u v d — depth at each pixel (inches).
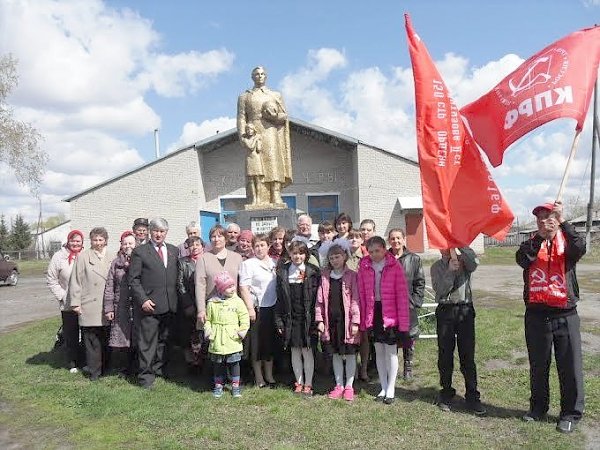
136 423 210.7
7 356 333.1
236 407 226.2
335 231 288.5
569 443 181.0
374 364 279.3
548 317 197.9
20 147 1114.7
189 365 279.3
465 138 218.2
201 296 250.8
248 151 474.3
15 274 945.5
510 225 213.6
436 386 251.0
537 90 206.2
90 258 279.9
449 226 212.1
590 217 1020.5
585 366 267.7
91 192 1083.9
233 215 466.9
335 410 220.4
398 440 188.5
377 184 1034.1
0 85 1103.6
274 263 263.7
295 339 241.1
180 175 1065.5
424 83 216.5
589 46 205.6
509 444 182.7
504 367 275.7
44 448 188.9
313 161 1114.1
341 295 239.1
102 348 289.9
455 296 218.2
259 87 476.1
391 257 234.2
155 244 269.0
